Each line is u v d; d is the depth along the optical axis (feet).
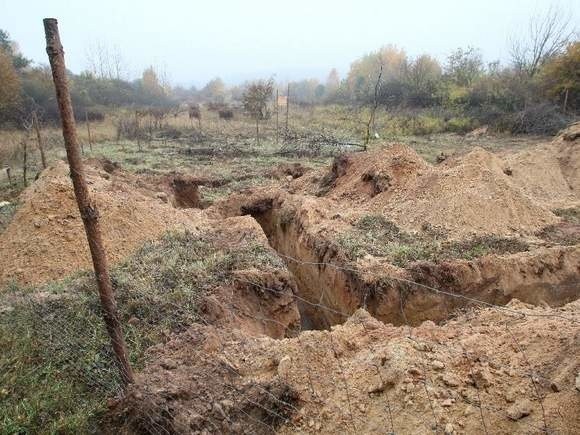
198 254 22.80
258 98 101.19
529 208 29.78
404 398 11.88
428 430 11.06
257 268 21.39
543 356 12.35
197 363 14.51
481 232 27.45
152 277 19.76
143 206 27.37
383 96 107.14
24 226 24.26
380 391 12.44
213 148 68.54
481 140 75.41
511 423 10.93
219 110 115.75
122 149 68.90
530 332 13.64
